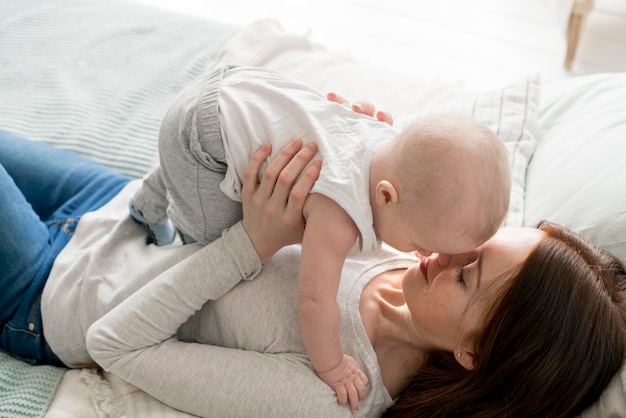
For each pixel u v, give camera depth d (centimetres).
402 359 112
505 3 308
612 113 135
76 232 131
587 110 142
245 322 110
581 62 276
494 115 144
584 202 119
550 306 93
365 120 106
